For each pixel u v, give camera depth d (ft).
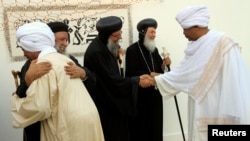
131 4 10.70
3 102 9.61
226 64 6.25
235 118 6.21
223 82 6.25
